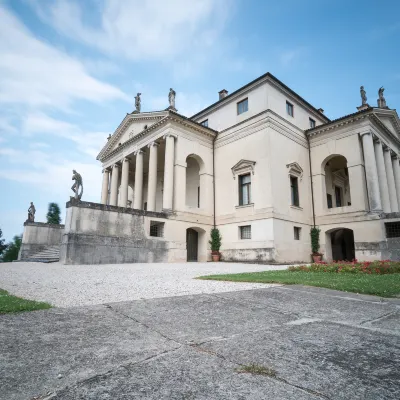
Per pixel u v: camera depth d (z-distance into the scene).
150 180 26.47
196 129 26.78
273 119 24.11
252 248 22.77
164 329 4.06
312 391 2.38
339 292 7.31
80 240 17.33
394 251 20.78
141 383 2.49
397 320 4.75
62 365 2.82
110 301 6.22
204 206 26.31
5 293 6.98
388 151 27.33
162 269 14.80
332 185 30.77
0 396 2.23
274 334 3.92
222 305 5.68
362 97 28.12
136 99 32.47
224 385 2.47
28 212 26.16
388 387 2.45
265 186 22.86
